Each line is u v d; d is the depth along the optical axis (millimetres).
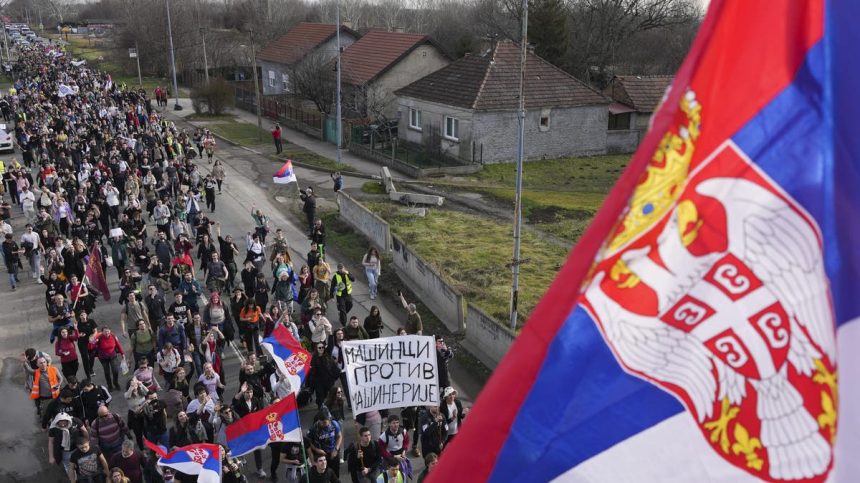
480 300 22141
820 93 3031
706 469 3062
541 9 59375
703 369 3070
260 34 90750
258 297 19078
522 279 23859
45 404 15711
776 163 3037
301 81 53469
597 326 3076
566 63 61844
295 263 25672
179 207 26375
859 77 3016
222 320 17109
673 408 3078
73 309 18234
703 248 3057
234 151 44938
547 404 3117
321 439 12203
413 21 123875
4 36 119625
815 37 3029
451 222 30172
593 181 38125
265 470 13883
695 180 3049
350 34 58625
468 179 37906
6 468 14320
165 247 21469
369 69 50500
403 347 13320
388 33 53781
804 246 3027
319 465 11461
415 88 44375
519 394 3145
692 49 3066
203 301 21562
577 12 66938
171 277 19812
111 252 25141
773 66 3033
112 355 16391
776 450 3029
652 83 48344
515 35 66938
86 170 30109
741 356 3047
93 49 123000
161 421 13375
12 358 18781
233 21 117250
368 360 13266
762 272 3035
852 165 3023
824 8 3025
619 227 3045
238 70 80562
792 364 3027
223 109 59469
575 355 3090
